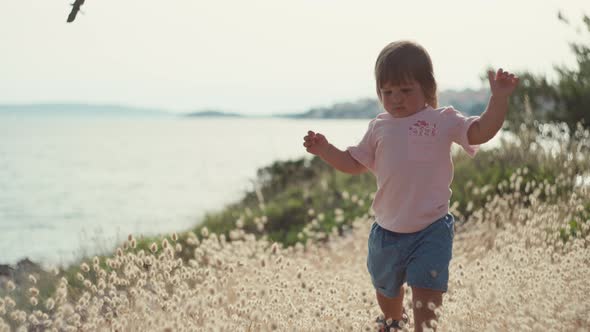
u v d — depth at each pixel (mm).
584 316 3922
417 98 4059
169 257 5172
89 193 31031
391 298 4180
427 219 3947
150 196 29469
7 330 4023
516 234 6297
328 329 3926
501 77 3727
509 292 4320
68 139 114250
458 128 3930
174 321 3910
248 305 4379
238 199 16125
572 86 12820
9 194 30766
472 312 4141
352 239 9141
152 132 171125
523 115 12836
